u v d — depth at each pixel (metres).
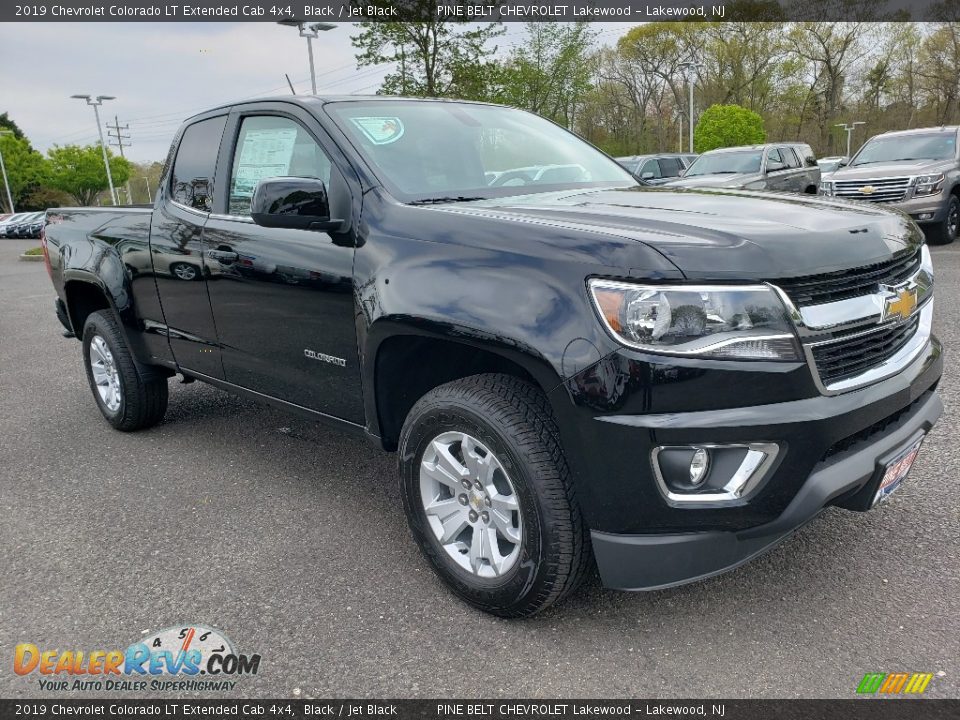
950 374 5.05
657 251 2.19
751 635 2.51
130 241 4.25
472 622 2.67
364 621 2.70
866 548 2.98
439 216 2.72
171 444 4.64
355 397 3.10
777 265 2.21
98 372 4.93
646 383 2.16
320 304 3.08
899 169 11.26
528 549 2.45
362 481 3.96
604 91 50.34
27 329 9.31
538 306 2.31
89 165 74.12
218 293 3.65
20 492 4.00
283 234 3.25
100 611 2.83
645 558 2.30
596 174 3.77
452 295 2.51
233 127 3.73
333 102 3.40
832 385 2.29
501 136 3.70
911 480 3.53
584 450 2.27
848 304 2.34
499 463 2.48
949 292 7.65
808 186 15.11
